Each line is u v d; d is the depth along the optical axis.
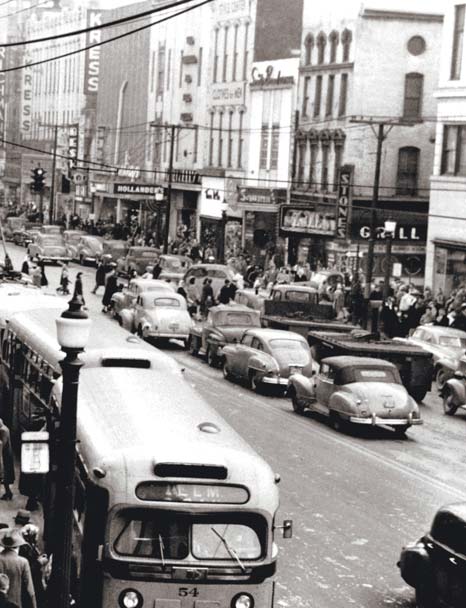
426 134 71.06
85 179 113.31
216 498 13.48
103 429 14.53
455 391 33.34
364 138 70.94
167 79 102.00
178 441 13.95
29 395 21.25
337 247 69.56
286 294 47.56
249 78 84.94
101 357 18.36
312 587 17.17
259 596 13.49
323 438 28.69
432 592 15.52
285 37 80.19
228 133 89.00
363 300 52.09
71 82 128.25
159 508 13.34
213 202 89.56
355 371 29.66
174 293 46.28
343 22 72.31
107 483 13.36
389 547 19.38
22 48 149.38
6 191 151.25
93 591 13.45
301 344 35.66
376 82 70.88
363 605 16.47
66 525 12.59
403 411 28.97
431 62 71.00
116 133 114.44
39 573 14.98
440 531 15.52
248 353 36.06
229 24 88.56
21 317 23.66
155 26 105.12
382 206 70.44
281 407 33.16
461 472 25.55
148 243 89.56
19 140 149.62
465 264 59.81
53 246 81.00
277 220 77.69
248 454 13.99
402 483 24.09
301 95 77.31
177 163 99.06
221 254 80.06
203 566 13.32
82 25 123.56
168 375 18.00
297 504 21.88
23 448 14.45
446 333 40.22
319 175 74.69
